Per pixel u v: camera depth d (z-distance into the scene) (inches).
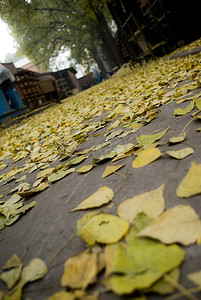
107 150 61.4
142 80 197.6
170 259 20.0
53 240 32.9
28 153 115.1
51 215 40.8
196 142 41.7
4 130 347.9
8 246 37.1
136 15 443.8
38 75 1069.8
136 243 23.0
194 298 17.3
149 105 89.0
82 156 63.9
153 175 37.5
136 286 17.8
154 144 47.2
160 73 189.3
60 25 958.4
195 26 315.3
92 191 42.2
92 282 20.5
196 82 84.5
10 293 25.7
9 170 97.0
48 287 24.6
